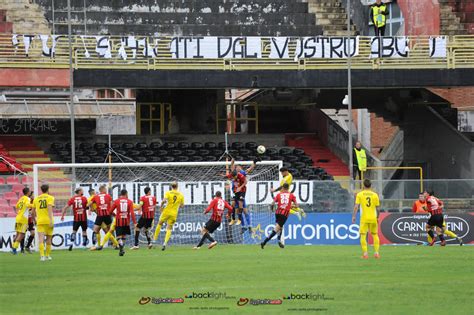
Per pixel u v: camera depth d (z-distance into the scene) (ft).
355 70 405.18
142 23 455.63
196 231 330.95
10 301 171.83
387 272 216.54
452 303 165.78
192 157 422.82
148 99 457.68
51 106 457.27
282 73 403.75
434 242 333.62
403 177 460.14
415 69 406.00
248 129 480.64
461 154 438.81
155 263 243.60
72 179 340.80
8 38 400.26
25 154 416.87
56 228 320.09
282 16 465.88
